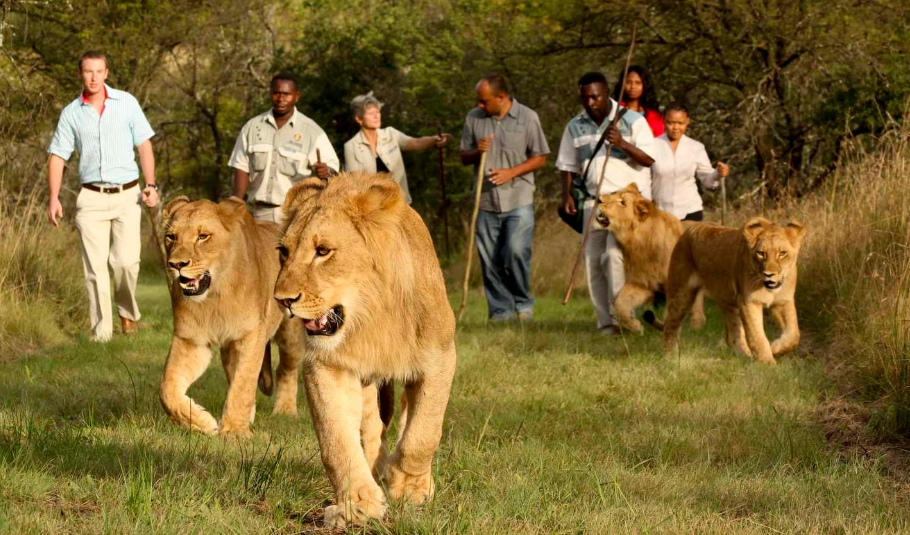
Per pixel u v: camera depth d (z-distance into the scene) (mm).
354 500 4285
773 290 8836
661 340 10438
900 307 7918
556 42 22359
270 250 7285
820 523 4641
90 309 10734
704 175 12367
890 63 18062
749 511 4930
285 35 31812
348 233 4246
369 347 4391
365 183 4426
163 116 30656
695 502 5008
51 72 23562
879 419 6641
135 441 5770
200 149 31125
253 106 28266
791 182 17922
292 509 4574
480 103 12586
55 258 12555
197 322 6531
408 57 25906
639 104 12258
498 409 7203
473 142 12836
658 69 20781
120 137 10570
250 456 5492
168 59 28984
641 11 19891
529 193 12703
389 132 11406
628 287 10812
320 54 26000
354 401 4465
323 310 4215
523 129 12586
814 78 18844
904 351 7371
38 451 5250
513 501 4691
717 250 9555
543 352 9727
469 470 5270
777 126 19484
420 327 4473
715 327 11539
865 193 11242
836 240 10953
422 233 4652
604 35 21484
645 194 11477
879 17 18406
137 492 4406
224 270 6488
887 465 5910
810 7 18078
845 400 7391
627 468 5684
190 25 25688
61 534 4031
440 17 27203
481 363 8789
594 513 4586
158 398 7312
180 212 6559
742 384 7953
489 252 12844
